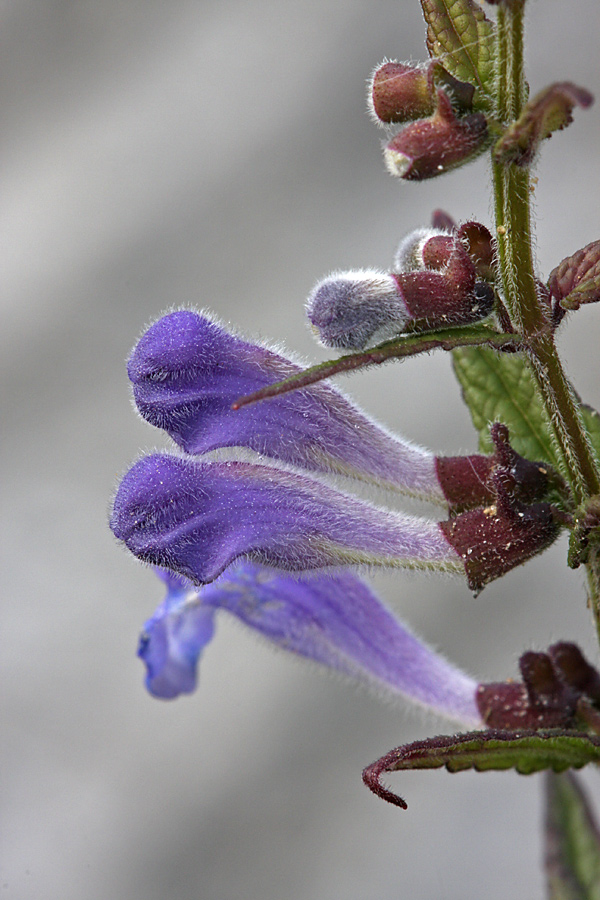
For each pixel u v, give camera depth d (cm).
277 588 16
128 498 15
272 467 15
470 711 16
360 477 15
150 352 15
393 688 16
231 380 15
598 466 15
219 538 15
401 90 15
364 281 15
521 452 16
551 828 17
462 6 15
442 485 15
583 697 16
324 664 17
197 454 15
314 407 15
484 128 14
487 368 16
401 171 14
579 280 15
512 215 14
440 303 15
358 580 16
